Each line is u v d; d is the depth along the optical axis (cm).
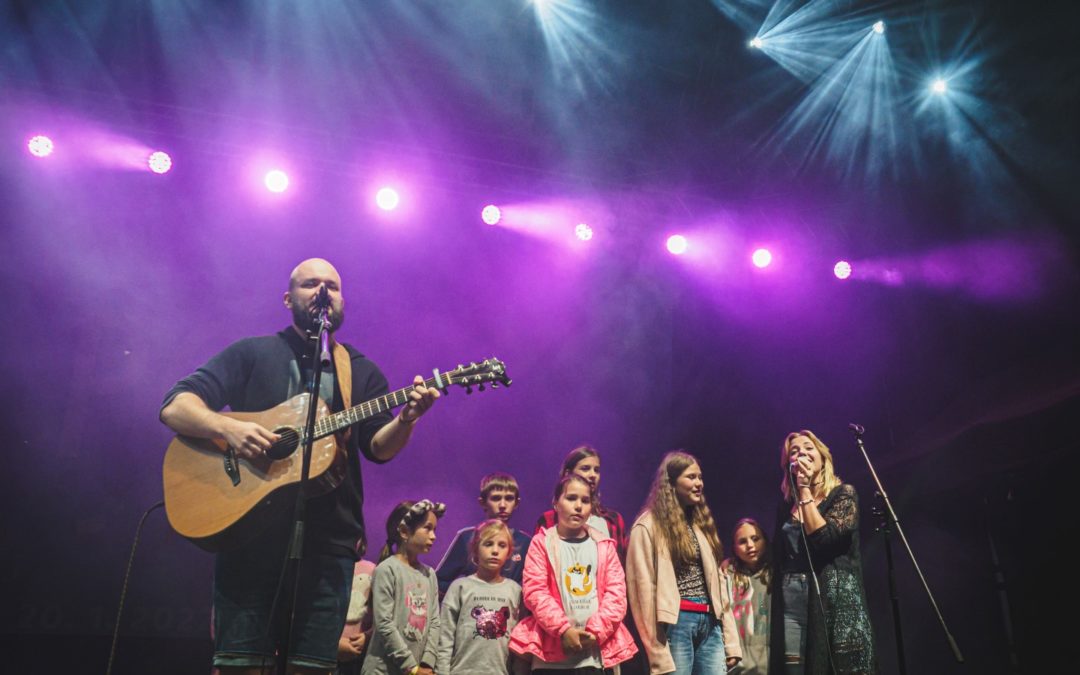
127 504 784
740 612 524
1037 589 668
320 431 298
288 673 273
